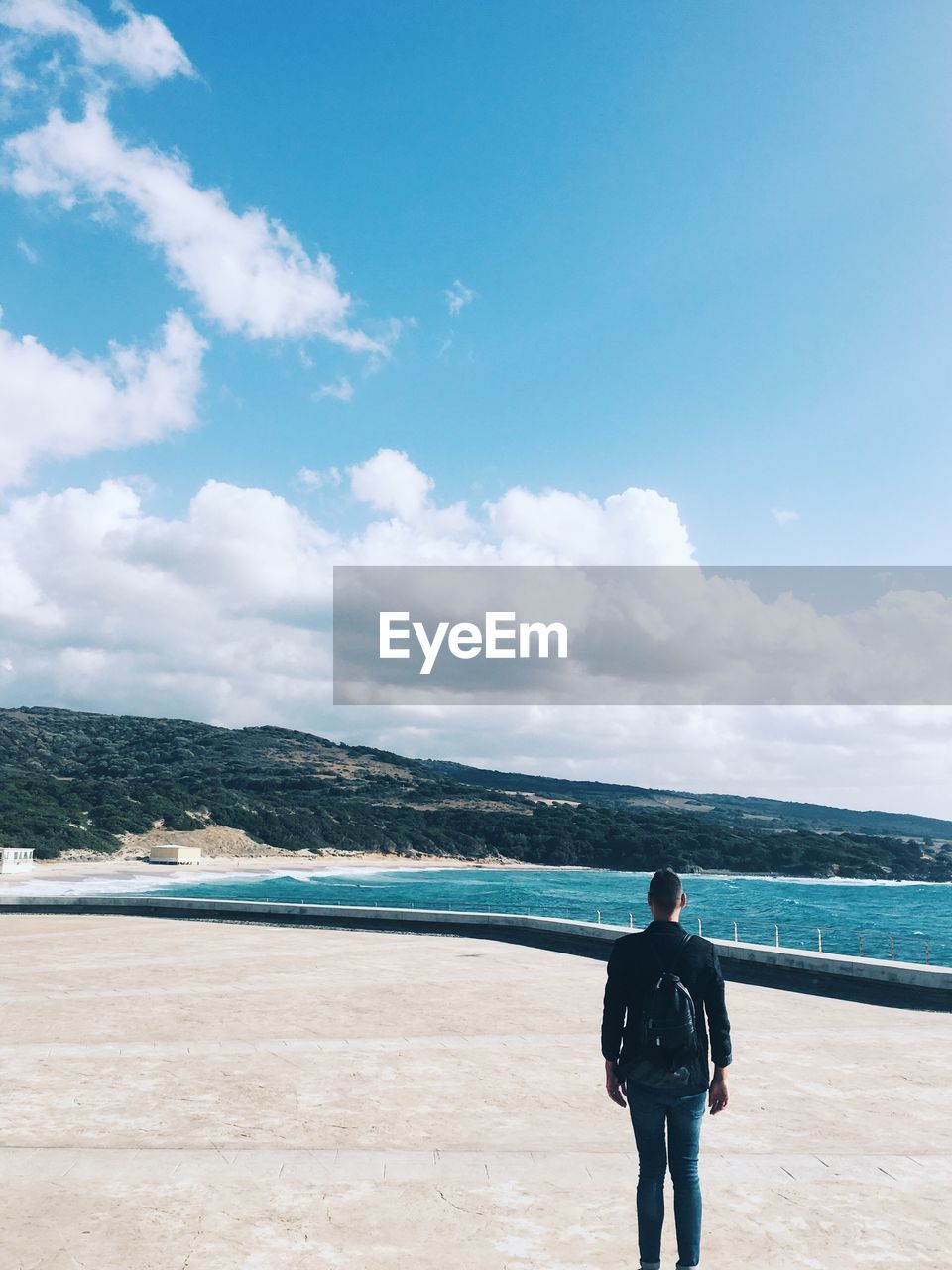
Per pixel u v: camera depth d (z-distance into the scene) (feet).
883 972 36.24
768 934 200.54
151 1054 25.36
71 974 39.37
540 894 325.62
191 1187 15.43
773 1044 28.14
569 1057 25.73
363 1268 12.50
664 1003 11.76
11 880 263.08
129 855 352.08
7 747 618.85
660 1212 11.87
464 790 648.79
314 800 539.70
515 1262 12.78
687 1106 11.92
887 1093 22.36
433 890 333.83
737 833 589.73
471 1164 16.84
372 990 36.35
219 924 63.21
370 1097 21.33
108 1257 12.62
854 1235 13.92
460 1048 26.68
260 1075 23.30
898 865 564.71
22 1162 16.48
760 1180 16.34
